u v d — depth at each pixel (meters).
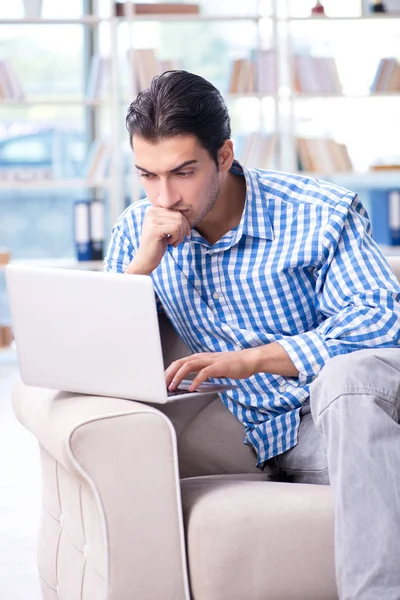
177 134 1.94
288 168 6.87
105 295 1.80
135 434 1.74
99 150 6.71
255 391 2.19
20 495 3.61
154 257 2.06
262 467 2.22
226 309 2.19
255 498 1.77
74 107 7.41
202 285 2.20
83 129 7.44
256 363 1.94
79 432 1.71
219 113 2.01
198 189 2.00
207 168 2.00
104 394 1.88
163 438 1.75
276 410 2.17
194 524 1.74
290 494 1.79
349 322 1.98
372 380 1.75
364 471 1.69
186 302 2.20
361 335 1.97
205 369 1.89
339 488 1.70
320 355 1.95
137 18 6.59
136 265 2.06
